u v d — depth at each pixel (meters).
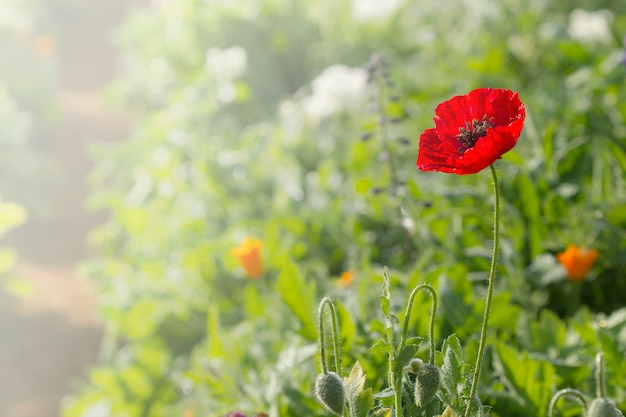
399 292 3.28
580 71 5.11
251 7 8.45
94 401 4.77
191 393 4.07
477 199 3.79
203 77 7.80
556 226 3.70
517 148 4.32
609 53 5.26
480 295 3.36
